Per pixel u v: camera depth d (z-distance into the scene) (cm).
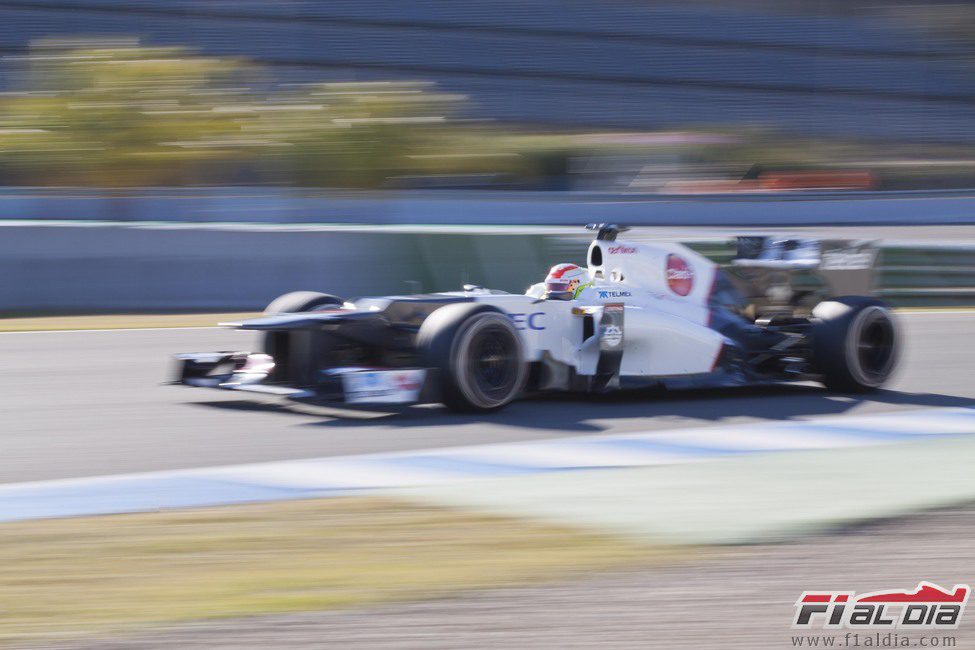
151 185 7369
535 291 2642
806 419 2436
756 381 2741
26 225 4416
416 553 1434
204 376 2583
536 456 1989
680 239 4994
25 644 1129
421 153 8681
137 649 1119
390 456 1970
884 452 2073
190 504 1659
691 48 12400
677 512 1641
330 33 11044
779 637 1158
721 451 2061
